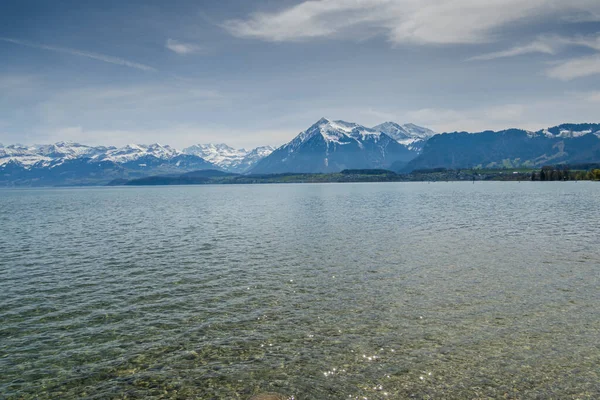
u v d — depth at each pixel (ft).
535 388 60.13
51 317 91.04
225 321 86.94
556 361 67.36
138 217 328.08
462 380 62.39
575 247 155.84
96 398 59.98
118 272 131.54
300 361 69.00
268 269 131.75
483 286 107.55
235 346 75.00
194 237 204.95
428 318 86.07
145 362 69.87
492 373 64.18
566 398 57.72
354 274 122.93
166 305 97.96
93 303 100.32
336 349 72.95
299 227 235.61
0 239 206.90
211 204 499.92
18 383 63.93
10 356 72.59
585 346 72.28
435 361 68.08
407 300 97.76
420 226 226.58
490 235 188.85
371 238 187.93
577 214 269.85
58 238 208.74
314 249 163.73
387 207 371.56
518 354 69.87
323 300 99.19
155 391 61.46
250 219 291.38
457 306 92.79
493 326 81.20
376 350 72.18
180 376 65.31
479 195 546.67
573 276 114.93
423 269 127.03
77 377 65.62
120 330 83.25
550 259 136.36
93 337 80.02
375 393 59.57
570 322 82.43
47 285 116.88
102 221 297.53
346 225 239.09
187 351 73.46
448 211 315.58
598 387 60.08
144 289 111.55
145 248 175.11
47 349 75.15
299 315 89.45
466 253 149.18
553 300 95.35
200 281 118.73
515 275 117.39
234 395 59.88
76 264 144.36
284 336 78.74
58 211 413.59
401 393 59.41
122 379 64.90
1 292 110.32
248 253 159.02
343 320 86.02
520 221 238.68
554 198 439.63
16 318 90.53
